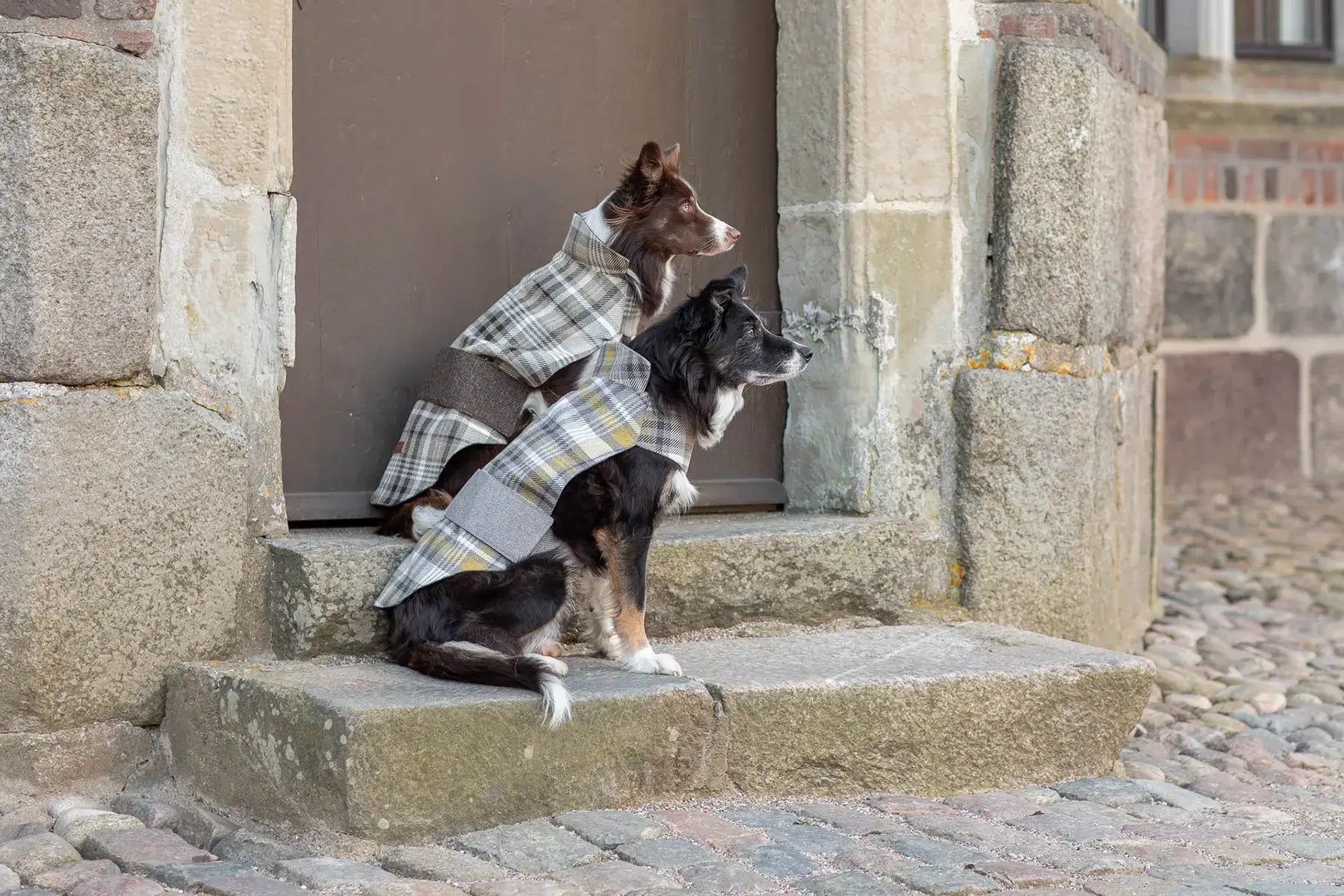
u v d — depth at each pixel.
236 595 3.95
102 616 3.70
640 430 3.99
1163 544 8.23
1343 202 10.26
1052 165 4.94
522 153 4.77
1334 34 10.09
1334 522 8.91
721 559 4.48
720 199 5.08
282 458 4.39
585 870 3.19
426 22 4.58
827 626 4.68
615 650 4.13
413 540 4.16
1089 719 4.10
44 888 3.10
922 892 3.11
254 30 3.93
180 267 3.88
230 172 3.94
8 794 3.63
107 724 3.77
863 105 4.86
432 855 3.26
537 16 4.77
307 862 3.19
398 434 4.59
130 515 3.72
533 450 3.94
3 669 3.59
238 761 3.66
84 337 3.62
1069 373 5.07
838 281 4.95
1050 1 4.99
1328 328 10.34
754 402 5.12
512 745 3.46
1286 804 3.91
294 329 4.17
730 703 3.74
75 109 3.57
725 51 5.06
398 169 4.55
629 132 4.95
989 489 4.95
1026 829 3.63
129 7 3.68
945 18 4.91
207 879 3.10
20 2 3.56
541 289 4.44
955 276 5.00
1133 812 3.78
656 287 4.61
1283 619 6.45
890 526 4.78
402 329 4.59
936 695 3.92
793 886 3.14
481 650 3.69
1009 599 4.98
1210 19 9.81
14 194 3.52
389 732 3.31
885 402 4.95
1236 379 10.14
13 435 3.55
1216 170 9.95
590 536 4.00
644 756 3.63
